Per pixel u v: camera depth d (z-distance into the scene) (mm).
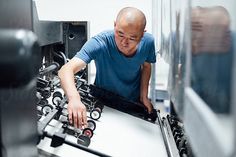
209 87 474
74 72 1269
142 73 1590
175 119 1271
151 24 2305
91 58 1360
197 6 606
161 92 2127
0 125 382
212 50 470
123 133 1069
